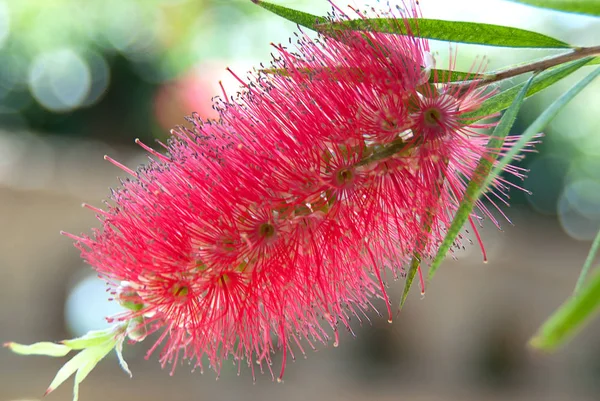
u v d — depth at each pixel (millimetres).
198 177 358
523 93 354
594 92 1348
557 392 1438
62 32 1345
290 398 1322
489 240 1425
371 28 358
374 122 357
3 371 1240
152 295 364
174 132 368
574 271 1435
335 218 362
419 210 361
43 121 1483
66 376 367
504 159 323
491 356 1428
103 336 370
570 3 330
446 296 1416
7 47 1352
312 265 364
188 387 1282
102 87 1428
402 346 1421
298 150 356
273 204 356
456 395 1396
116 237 363
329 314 369
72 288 1295
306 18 361
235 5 1269
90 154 1414
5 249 1241
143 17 1326
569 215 1633
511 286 1420
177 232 359
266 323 370
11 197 1216
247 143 358
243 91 363
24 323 1269
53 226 1249
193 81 1182
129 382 1268
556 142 1539
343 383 1390
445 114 361
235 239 358
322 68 358
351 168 360
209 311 368
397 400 1355
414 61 358
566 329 211
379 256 369
